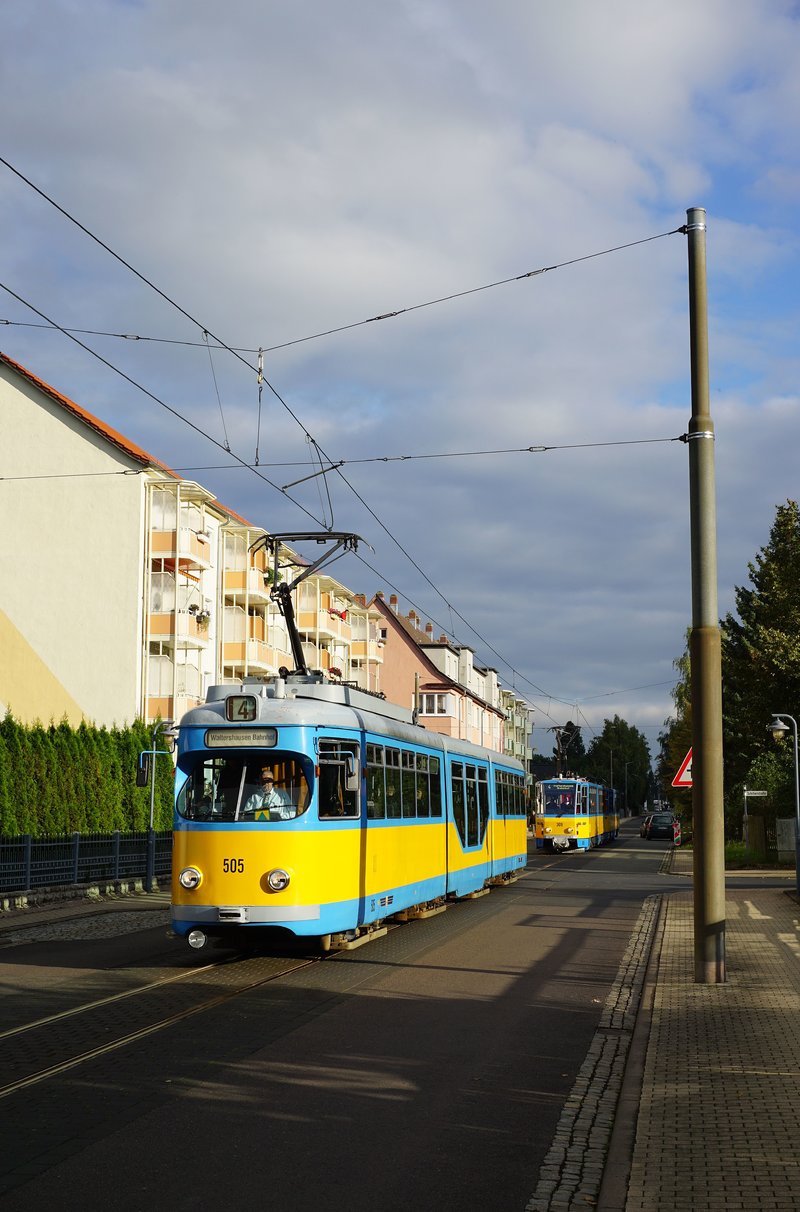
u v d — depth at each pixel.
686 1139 6.99
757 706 50.00
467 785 24.55
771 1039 9.97
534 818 61.38
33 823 31.20
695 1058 9.25
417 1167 6.61
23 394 45.56
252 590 52.81
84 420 45.00
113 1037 10.12
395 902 17.95
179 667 44.75
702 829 13.21
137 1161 6.60
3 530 45.12
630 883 31.80
